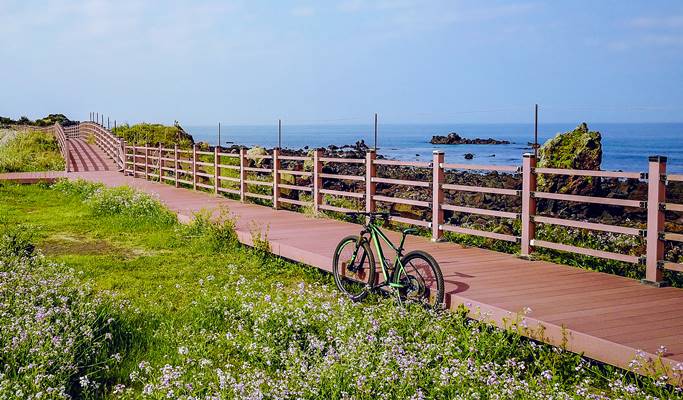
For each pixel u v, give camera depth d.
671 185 24.14
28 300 7.56
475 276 8.82
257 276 10.72
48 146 47.94
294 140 138.38
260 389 5.39
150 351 6.78
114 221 16.41
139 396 5.64
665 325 6.52
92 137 56.53
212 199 19.47
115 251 12.99
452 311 7.63
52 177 27.41
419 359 6.02
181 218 15.59
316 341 6.50
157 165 27.48
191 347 6.65
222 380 5.31
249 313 7.74
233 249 12.64
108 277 10.65
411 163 12.24
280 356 6.46
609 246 11.20
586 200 9.20
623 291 8.02
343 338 6.68
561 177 21.25
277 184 16.81
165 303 8.95
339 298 8.45
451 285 8.28
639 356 5.58
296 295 8.83
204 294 8.66
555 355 6.20
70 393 5.82
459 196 22.48
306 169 29.33
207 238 13.14
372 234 8.67
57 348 6.02
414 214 17.03
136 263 11.71
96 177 28.39
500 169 10.38
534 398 5.22
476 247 11.10
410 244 11.38
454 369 5.68
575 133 22.09
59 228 15.77
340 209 14.70
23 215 18.25
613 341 5.98
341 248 9.37
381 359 5.86
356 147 83.62
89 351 6.42
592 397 5.22
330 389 5.47
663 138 103.81
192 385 5.43
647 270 8.45
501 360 6.36
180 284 10.13
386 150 79.19
